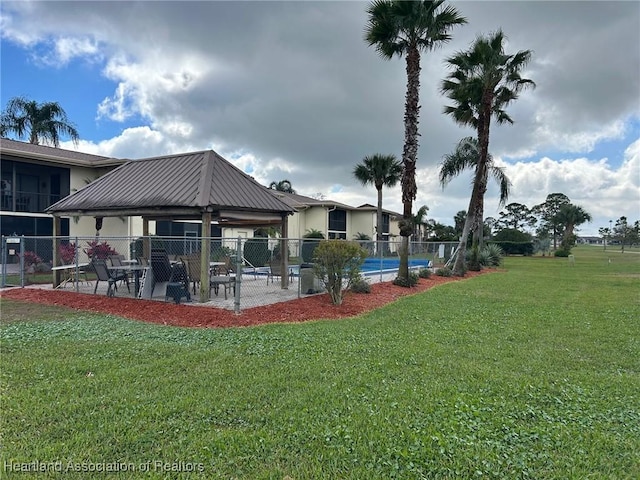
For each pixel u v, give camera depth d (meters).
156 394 4.20
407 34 13.72
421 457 3.07
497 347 6.37
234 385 4.50
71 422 3.55
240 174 12.55
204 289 10.08
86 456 3.03
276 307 9.36
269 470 2.89
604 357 5.98
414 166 14.27
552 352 6.16
